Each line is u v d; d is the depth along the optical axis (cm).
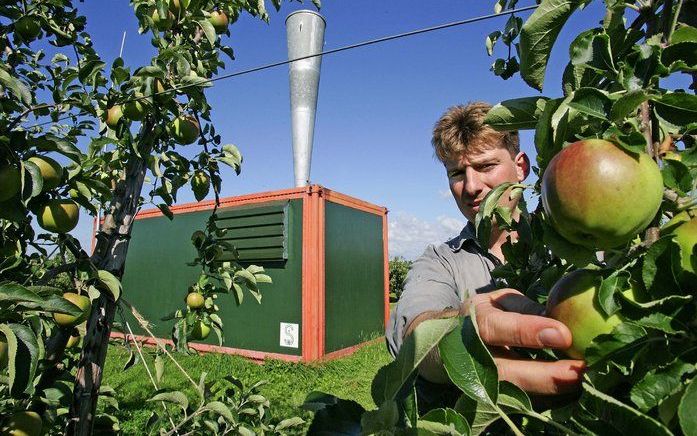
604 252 87
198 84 228
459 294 196
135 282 1157
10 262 179
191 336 308
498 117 103
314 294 897
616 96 80
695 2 94
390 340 178
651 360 69
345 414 76
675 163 79
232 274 321
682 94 75
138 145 227
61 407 224
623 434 62
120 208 220
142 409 554
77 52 257
